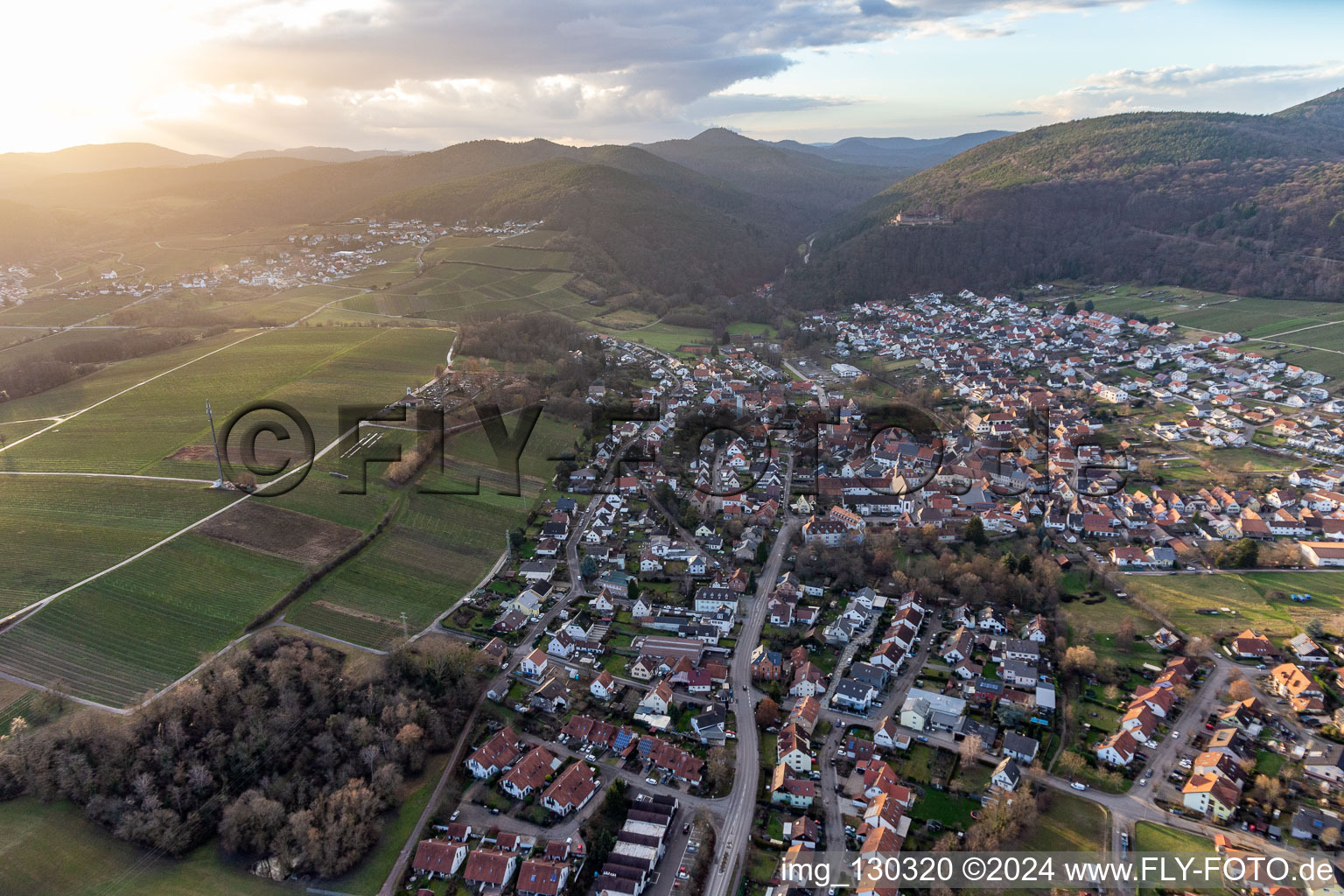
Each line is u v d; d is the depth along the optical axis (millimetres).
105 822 113750
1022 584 179000
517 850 115562
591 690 152500
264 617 160375
